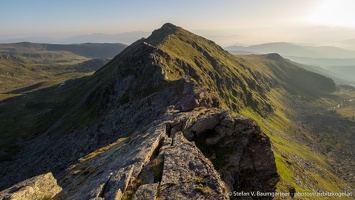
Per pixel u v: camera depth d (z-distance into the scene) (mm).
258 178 39469
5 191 29109
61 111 176000
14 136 162375
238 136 41094
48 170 91938
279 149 159125
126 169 27469
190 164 28219
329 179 145375
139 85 101438
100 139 87312
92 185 27453
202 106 56594
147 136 38125
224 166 38469
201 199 22469
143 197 22828
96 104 125188
